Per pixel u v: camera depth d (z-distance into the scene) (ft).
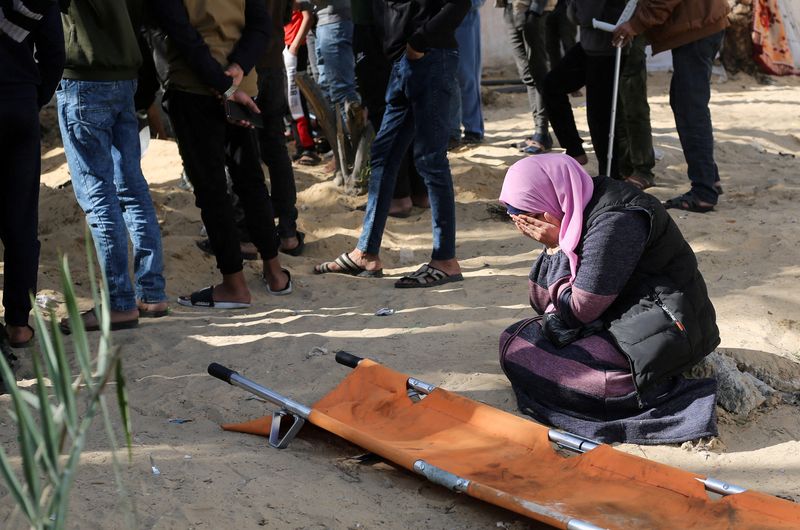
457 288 17.63
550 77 24.40
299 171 27.35
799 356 13.56
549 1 28.25
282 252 20.70
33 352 5.68
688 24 21.01
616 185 11.33
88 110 14.64
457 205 24.20
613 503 9.03
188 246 19.94
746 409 11.49
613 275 10.88
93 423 11.44
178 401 12.46
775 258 17.94
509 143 30.94
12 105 12.77
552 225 11.53
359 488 9.89
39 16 12.45
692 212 21.94
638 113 23.90
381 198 18.60
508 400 12.32
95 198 15.07
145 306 16.30
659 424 10.96
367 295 17.61
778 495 9.73
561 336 11.44
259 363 13.96
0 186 13.35
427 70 16.93
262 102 19.66
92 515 8.75
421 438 10.82
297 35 27.50
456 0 16.52
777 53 46.19
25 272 13.61
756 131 32.81
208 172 16.12
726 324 14.60
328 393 12.73
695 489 9.03
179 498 9.20
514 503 8.73
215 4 15.31
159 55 15.49
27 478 5.53
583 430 11.24
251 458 10.44
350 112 24.26
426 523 9.16
